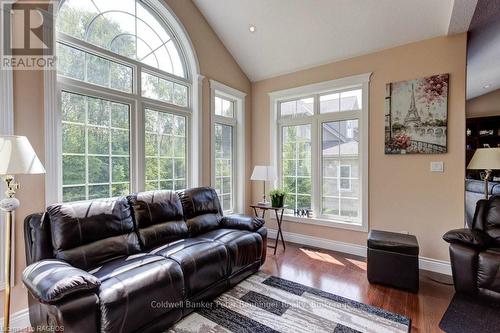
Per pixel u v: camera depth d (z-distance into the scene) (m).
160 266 1.87
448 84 2.90
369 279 2.65
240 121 4.40
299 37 3.56
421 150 3.06
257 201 4.56
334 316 2.07
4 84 1.86
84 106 2.47
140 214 2.42
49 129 2.11
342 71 3.65
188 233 2.76
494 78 5.47
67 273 1.50
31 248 1.84
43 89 2.07
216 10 3.59
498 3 2.41
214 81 3.83
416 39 3.08
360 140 3.60
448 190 2.92
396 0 2.81
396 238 2.64
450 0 2.58
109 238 2.12
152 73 3.12
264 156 4.48
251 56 4.13
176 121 3.42
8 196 1.64
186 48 3.47
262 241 2.90
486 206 2.67
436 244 2.99
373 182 3.41
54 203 2.14
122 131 2.79
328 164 3.92
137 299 1.62
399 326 1.94
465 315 2.08
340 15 3.13
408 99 3.13
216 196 3.34
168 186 3.30
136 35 2.97
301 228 4.06
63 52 2.32
